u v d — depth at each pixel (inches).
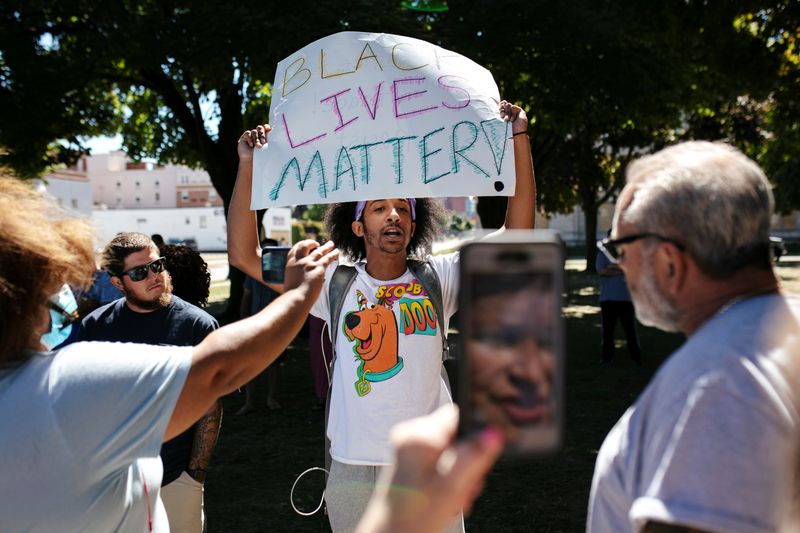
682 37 478.6
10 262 51.5
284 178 106.1
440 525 30.5
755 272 49.3
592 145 880.9
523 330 33.2
